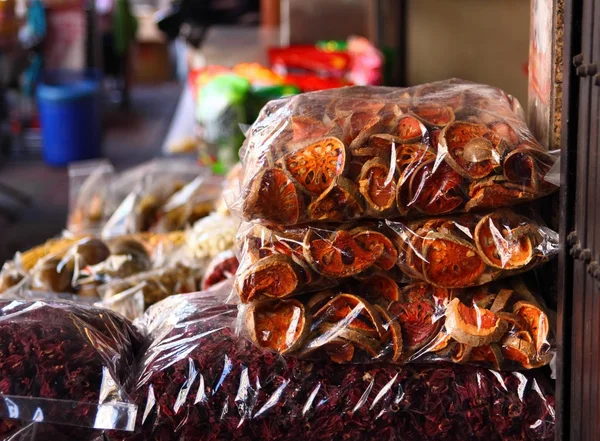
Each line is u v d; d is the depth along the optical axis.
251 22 4.66
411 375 1.15
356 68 3.42
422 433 1.15
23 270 1.83
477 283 1.14
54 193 6.05
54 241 2.06
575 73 1.01
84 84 7.02
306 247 1.13
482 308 1.14
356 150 1.13
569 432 1.08
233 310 1.30
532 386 1.15
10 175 6.56
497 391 1.14
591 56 0.96
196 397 1.14
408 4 3.79
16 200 5.84
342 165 1.11
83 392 1.08
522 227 1.13
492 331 1.12
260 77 3.27
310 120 1.17
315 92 1.28
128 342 1.27
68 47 7.05
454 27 3.72
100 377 1.10
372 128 1.14
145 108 9.77
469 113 1.17
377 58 3.35
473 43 3.66
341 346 1.14
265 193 1.12
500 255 1.13
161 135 8.15
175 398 1.14
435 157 1.12
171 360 1.17
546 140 1.22
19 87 6.88
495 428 1.14
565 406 1.08
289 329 1.15
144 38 11.95
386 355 1.15
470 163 1.12
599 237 0.95
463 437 1.15
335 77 3.43
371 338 1.14
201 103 3.10
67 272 1.75
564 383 1.08
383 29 3.99
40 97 6.75
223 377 1.15
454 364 1.17
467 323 1.12
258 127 1.24
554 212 1.20
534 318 1.14
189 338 1.22
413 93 1.26
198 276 1.78
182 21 4.62
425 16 3.77
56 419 1.07
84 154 6.84
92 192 2.55
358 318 1.14
